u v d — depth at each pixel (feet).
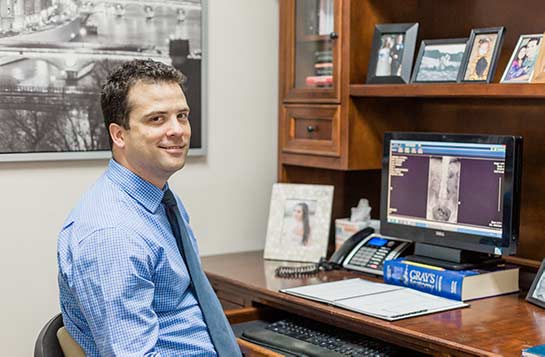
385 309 7.26
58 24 8.85
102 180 6.43
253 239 10.56
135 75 6.23
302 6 9.86
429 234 8.40
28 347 8.96
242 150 10.40
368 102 9.48
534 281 7.70
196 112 9.91
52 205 9.02
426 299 7.66
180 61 9.73
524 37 8.05
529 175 8.66
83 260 5.79
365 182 10.53
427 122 9.78
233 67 10.23
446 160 8.22
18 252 8.83
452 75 8.48
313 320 8.18
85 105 9.09
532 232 8.67
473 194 7.98
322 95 9.57
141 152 6.23
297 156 10.02
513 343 6.35
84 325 6.19
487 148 7.84
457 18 9.31
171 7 9.59
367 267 8.89
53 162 8.99
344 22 9.24
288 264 9.54
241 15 10.23
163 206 6.61
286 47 10.05
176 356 6.30
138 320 5.76
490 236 7.84
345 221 9.73
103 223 5.91
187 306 6.48
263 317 8.64
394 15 9.55
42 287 9.01
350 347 7.25
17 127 8.70
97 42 9.11
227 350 6.62
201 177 10.09
